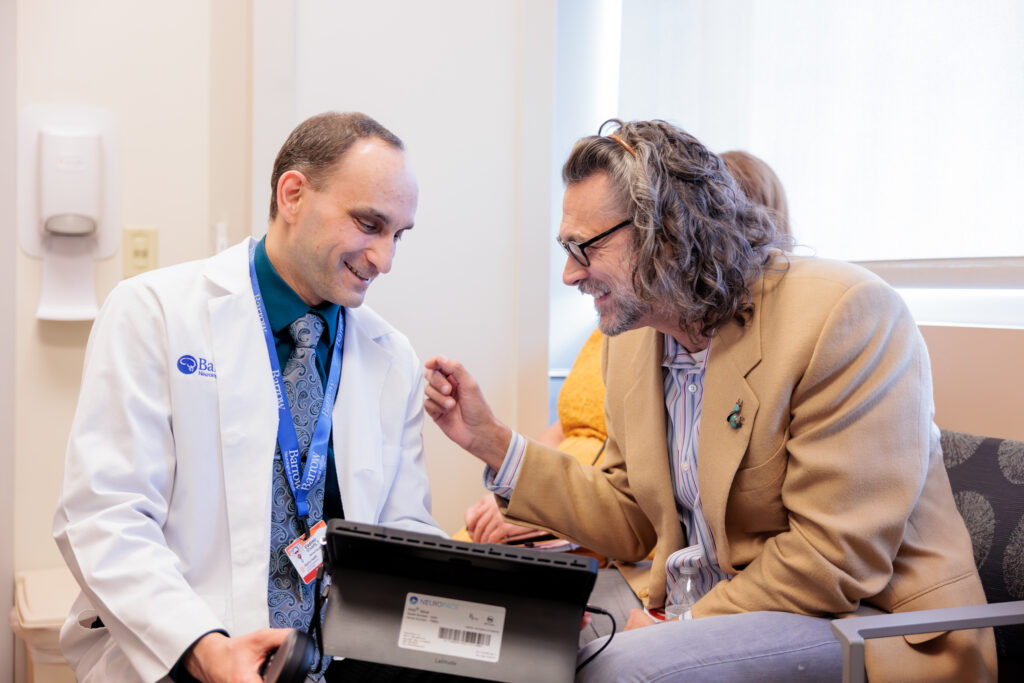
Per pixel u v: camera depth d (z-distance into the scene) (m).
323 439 1.50
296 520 1.44
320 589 1.33
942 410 1.93
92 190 2.43
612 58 3.16
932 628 1.19
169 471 1.39
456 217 2.58
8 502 2.33
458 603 1.16
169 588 1.25
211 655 1.18
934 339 1.95
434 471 2.57
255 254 1.55
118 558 1.27
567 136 3.12
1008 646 1.52
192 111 2.62
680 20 2.72
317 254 1.45
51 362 2.48
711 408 1.53
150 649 1.21
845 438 1.41
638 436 1.68
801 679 1.31
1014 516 1.55
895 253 2.17
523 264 2.63
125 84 2.54
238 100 2.39
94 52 2.50
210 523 1.40
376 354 1.63
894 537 1.38
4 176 2.24
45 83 2.45
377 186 1.44
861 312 1.44
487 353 2.63
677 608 1.58
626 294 1.52
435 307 2.57
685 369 1.64
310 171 1.46
